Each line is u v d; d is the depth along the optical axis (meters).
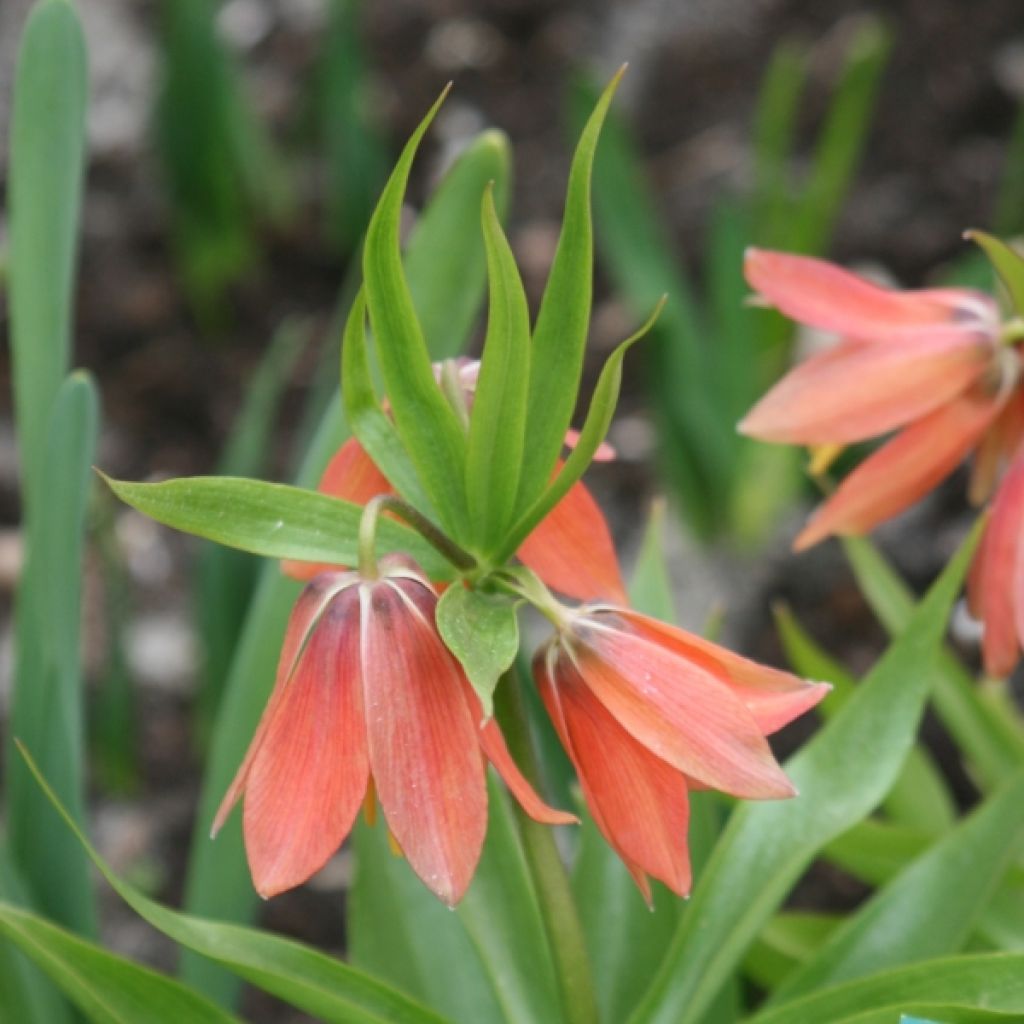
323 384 1.07
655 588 0.74
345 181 1.49
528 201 1.70
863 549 0.79
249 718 0.76
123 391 1.58
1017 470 0.68
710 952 0.67
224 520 0.59
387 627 0.58
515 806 0.62
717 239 1.32
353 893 0.73
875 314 0.71
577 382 0.59
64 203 0.74
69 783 0.74
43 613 0.74
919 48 1.82
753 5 1.89
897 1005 0.60
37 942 0.62
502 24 1.92
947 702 0.80
